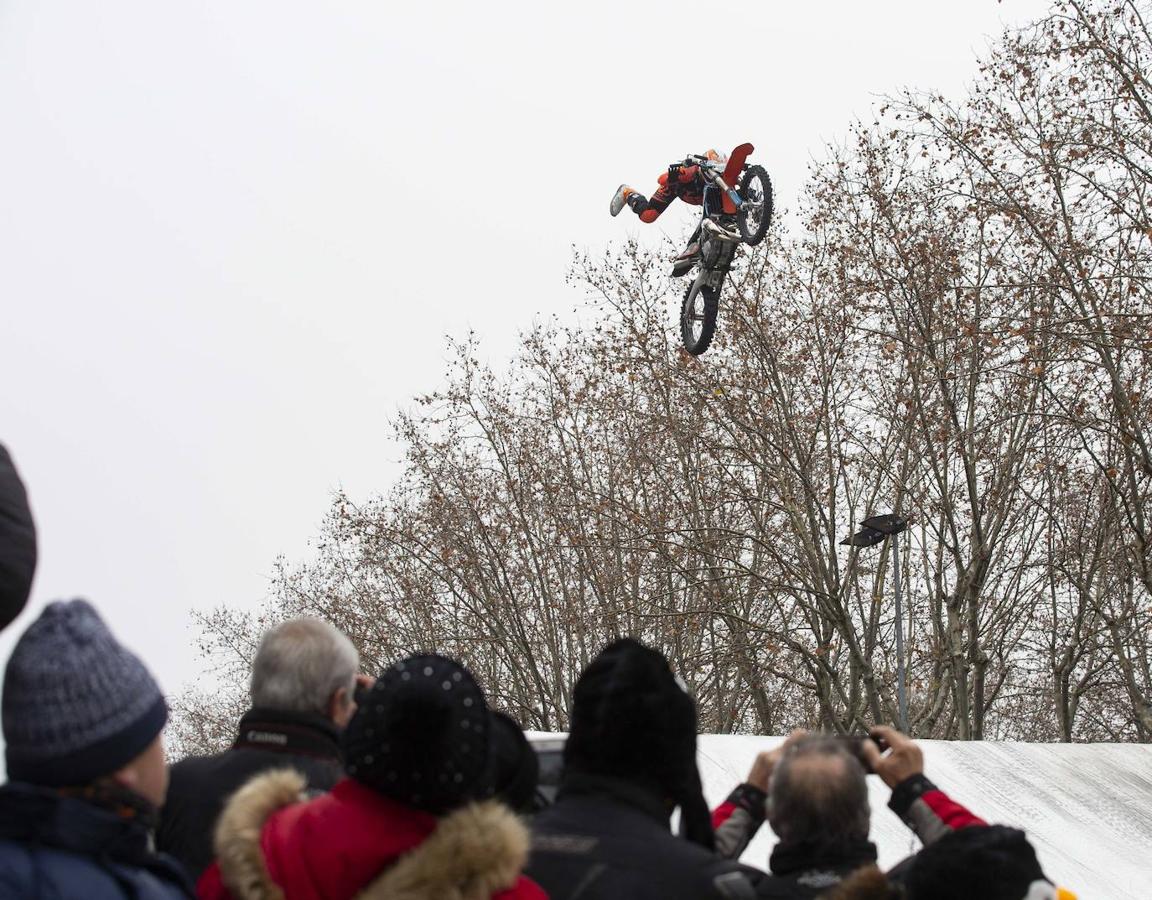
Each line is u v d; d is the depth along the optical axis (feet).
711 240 44.09
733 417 86.94
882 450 93.81
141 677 8.07
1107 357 69.87
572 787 10.18
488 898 8.32
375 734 8.62
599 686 10.23
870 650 89.35
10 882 7.12
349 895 8.50
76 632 7.86
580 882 9.44
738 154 42.65
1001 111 76.13
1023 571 96.32
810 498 85.46
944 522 88.58
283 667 11.87
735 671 107.04
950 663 83.30
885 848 23.12
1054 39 71.77
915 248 83.61
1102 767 30.71
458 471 107.45
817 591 82.48
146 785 8.12
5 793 7.27
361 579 115.24
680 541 96.84
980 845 9.91
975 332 75.77
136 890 7.48
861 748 12.37
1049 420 82.07
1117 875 24.45
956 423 79.77
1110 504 84.38
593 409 103.96
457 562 104.22
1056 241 77.25
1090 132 70.59
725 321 91.45
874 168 85.35
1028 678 112.16
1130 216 68.28
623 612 86.84
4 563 7.78
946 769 29.37
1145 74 69.97
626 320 95.45
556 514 97.04
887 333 84.99
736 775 24.58
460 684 8.82
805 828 10.68
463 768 8.60
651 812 9.95
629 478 101.45
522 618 105.81
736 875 9.48
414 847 8.48
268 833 8.87
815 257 91.81
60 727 7.63
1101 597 92.43
